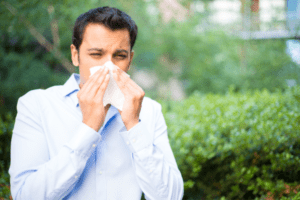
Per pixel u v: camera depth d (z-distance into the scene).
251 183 2.42
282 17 7.11
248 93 4.04
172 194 1.20
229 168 2.50
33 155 1.14
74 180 1.08
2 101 5.55
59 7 4.63
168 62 7.00
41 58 6.42
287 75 6.81
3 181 2.52
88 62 1.18
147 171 1.16
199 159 2.46
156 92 6.97
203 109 3.41
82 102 1.11
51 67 6.46
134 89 1.17
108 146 1.23
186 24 6.38
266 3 7.23
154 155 1.18
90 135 1.09
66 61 5.62
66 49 5.59
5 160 2.80
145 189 1.18
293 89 3.42
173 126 2.95
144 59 6.66
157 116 1.40
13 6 4.54
